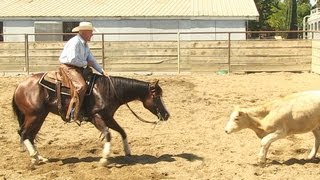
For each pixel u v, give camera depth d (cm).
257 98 1402
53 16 2669
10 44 2069
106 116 806
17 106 823
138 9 2772
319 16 3006
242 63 2027
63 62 800
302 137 970
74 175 748
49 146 941
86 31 796
